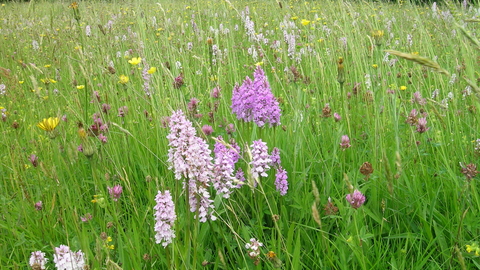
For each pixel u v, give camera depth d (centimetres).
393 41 122
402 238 50
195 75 98
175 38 121
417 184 55
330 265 46
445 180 56
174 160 42
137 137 75
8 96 99
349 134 65
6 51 142
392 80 87
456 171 58
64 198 56
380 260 46
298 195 55
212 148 58
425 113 67
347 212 49
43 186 60
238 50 133
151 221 52
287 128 66
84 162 67
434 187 57
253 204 56
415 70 94
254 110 57
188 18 168
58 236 53
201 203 44
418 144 63
